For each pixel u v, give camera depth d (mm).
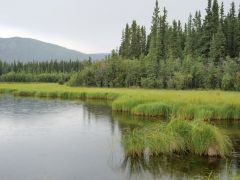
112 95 52344
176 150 16688
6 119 29828
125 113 34125
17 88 71000
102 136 22031
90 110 37094
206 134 16422
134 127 25281
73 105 42875
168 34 94125
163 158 16078
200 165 14898
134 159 16047
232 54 84188
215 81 70000
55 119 30031
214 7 86938
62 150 18141
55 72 153000
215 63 76562
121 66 83000
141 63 80750
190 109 28234
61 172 14328
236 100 32062
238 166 14695
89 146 19062
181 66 76812
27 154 17312
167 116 30516
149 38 105000
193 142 16562
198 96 34969
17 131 23938
